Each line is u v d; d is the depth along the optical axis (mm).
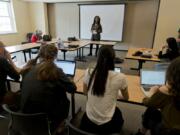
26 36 7949
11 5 7406
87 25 7930
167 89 1060
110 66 1284
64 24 8492
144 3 6863
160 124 1126
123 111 2494
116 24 7422
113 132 1323
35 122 1239
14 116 1245
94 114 1294
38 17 8359
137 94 1716
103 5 7367
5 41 7227
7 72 1926
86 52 7215
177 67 935
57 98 1464
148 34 7184
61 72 1487
